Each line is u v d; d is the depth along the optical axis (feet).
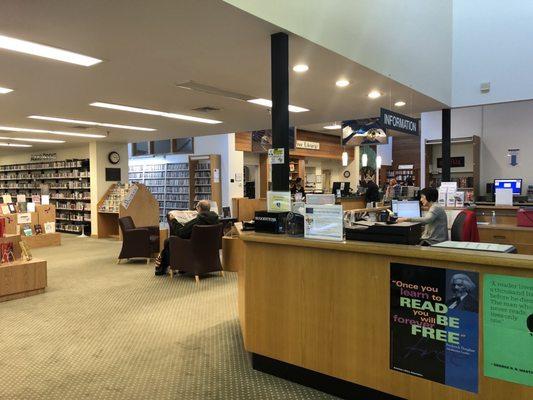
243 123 29.55
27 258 19.33
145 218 35.78
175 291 19.44
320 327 10.00
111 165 40.29
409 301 8.70
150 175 50.19
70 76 16.65
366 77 16.84
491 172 30.83
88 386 10.37
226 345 12.99
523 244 18.90
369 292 9.23
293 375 10.56
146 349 12.69
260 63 15.15
